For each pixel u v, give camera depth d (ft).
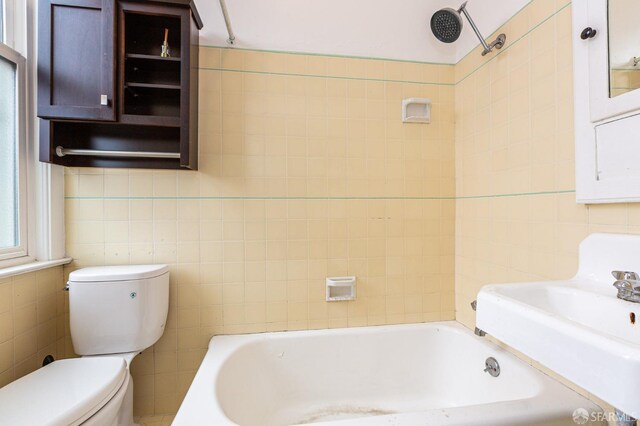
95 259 4.63
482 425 2.78
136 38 4.63
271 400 4.66
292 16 5.04
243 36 4.91
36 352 4.08
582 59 3.17
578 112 3.23
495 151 4.54
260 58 4.96
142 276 4.22
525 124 4.00
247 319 4.96
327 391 4.89
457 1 5.24
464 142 5.26
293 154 5.06
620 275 2.59
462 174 5.32
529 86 3.94
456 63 5.46
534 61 3.86
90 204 4.61
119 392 3.43
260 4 4.95
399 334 5.13
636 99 2.66
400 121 5.37
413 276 5.40
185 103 4.19
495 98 4.54
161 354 4.78
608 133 2.94
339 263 5.20
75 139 4.52
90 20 3.93
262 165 4.98
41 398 3.00
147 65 4.59
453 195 5.47
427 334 5.17
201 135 4.82
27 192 4.22
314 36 5.11
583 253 3.20
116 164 4.55
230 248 4.92
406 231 5.39
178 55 4.68
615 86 2.88
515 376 3.80
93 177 4.62
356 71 5.24
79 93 3.89
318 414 4.68
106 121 4.02
